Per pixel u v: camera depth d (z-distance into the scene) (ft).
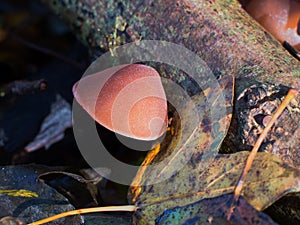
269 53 1.15
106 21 1.28
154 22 1.23
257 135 1.08
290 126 1.08
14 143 1.35
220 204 1.03
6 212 1.08
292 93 1.07
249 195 1.02
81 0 1.31
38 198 1.11
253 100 1.09
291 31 1.24
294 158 1.08
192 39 1.19
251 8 1.26
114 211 1.13
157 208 1.06
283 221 1.09
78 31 1.35
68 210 1.09
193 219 1.03
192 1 1.20
